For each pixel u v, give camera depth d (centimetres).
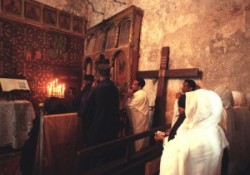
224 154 178
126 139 252
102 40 552
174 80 405
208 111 165
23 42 547
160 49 436
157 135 242
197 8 377
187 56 386
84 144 304
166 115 412
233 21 328
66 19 625
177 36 405
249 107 300
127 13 475
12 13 526
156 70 424
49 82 594
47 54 590
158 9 445
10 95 503
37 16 568
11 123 466
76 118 298
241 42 317
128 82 452
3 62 517
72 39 641
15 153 448
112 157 310
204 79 358
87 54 605
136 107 379
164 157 167
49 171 269
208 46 357
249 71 306
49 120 264
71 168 294
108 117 299
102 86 301
